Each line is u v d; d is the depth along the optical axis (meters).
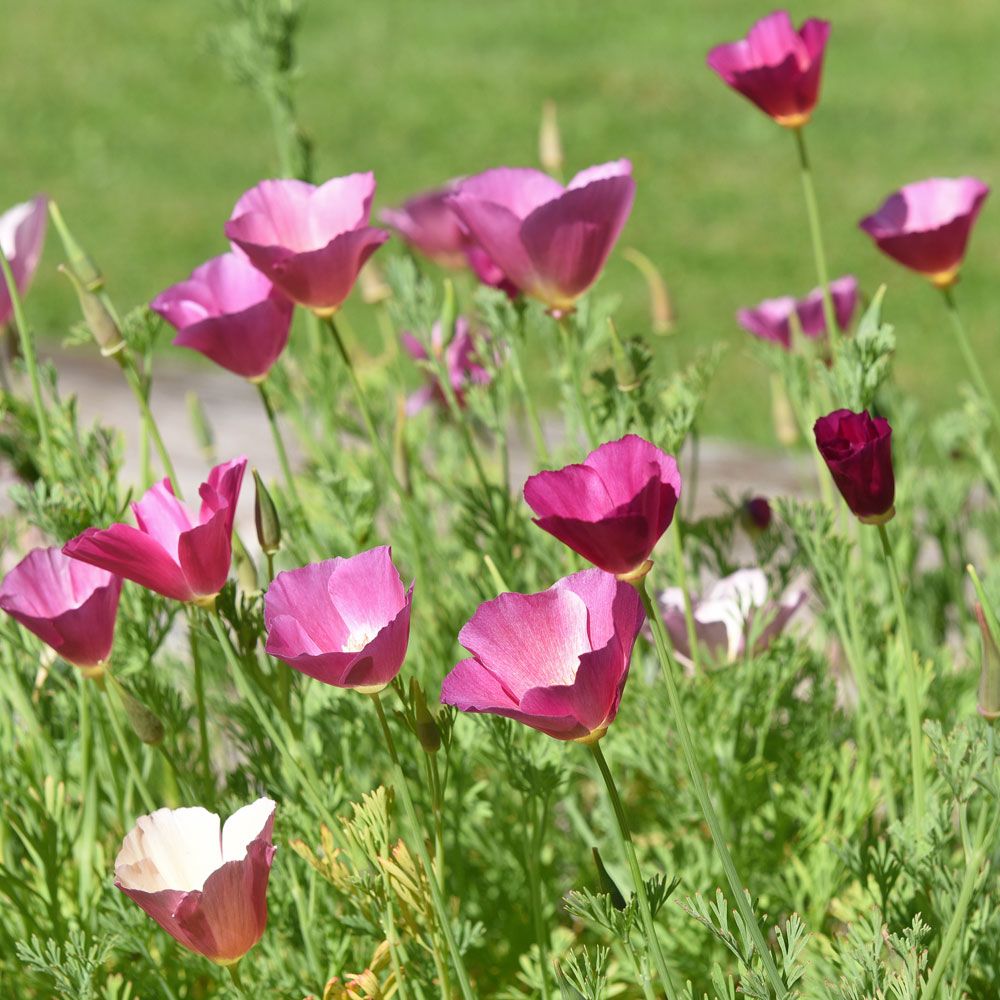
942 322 5.71
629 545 1.56
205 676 1.89
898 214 1.90
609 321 1.73
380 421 2.07
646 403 1.75
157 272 6.54
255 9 2.09
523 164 7.93
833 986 1.64
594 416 1.80
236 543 1.67
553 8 10.80
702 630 1.81
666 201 7.34
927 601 1.96
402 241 2.11
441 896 1.60
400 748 1.79
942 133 8.03
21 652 1.82
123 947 1.71
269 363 1.77
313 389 2.03
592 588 1.58
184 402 3.30
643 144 8.16
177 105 9.01
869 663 1.83
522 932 1.79
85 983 1.65
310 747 1.76
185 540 1.62
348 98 9.06
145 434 1.81
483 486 1.86
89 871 1.75
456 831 1.79
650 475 1.57
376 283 2.25
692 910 1.60
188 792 1.68
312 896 1.71
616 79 9.20
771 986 1.60
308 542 1.86
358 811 1.64
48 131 8.68
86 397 3.24
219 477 1.62
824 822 1.80
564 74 9.33
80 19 10.65
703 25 10.25
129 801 1.77
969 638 1.93
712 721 1.80
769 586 1.85
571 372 1.75
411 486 1.90
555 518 1.56
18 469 1.83
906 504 1.94
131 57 9.83
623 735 1.81
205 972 1.72
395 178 7.84
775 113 1.83
